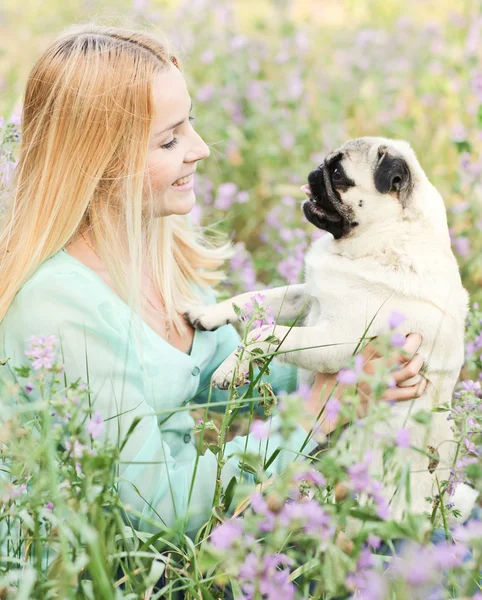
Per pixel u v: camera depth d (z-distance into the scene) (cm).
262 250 546
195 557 206
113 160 274
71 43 281
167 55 291
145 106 272
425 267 305
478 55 620
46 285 261
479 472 186
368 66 739
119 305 271
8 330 262
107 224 279
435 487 292
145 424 253
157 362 271
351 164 318
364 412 264
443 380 289
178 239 333
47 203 273
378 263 309
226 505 232
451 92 623
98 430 186
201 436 232
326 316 309
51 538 190
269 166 613
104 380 246
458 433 230
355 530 238
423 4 938
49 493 191
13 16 899
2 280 271
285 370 335
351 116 709
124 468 248
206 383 323
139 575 229
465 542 180
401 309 298
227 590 240
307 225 506
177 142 288
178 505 250
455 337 303
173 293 312
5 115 475
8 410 197
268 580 166
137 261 271
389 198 314
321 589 197
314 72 750
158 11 789
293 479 182
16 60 736
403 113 666
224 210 572
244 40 701
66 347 255
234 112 644
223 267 473
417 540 168
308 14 982
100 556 177
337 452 189
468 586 184
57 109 273
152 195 283
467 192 503
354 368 192
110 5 752
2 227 290
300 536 179
